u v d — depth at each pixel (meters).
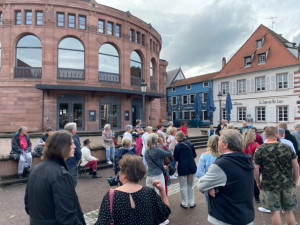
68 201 2.28
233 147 2.82
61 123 19.81
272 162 3.95
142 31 25.08
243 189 2.65
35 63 19.72
